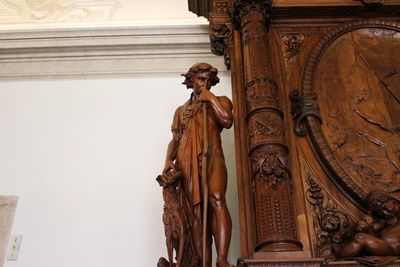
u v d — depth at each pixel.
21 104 2.84
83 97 2.84
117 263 2.30
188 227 1.75
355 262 1.55
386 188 1.87
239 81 2.15
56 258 2.32
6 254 2.33
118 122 2.74
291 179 1.81
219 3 2.43
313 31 2.32
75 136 2.70
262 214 1.68
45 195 2.51
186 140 1.88
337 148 1.98
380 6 2.29
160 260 1.81
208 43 2.97
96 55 2.99
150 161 2.59
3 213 2.46
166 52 2.97
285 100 2.11
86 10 3.19
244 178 1.89
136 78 2.91
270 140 1.81
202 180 1.73
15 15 3.19
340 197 1.88
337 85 2.15
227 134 2.56
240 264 1.56
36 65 2.98
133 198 2.48
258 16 2.21
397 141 1.99
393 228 1.69
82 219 2.43
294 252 1.55
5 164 2.62
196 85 1.96
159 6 3.20
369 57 2.23
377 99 2.11
